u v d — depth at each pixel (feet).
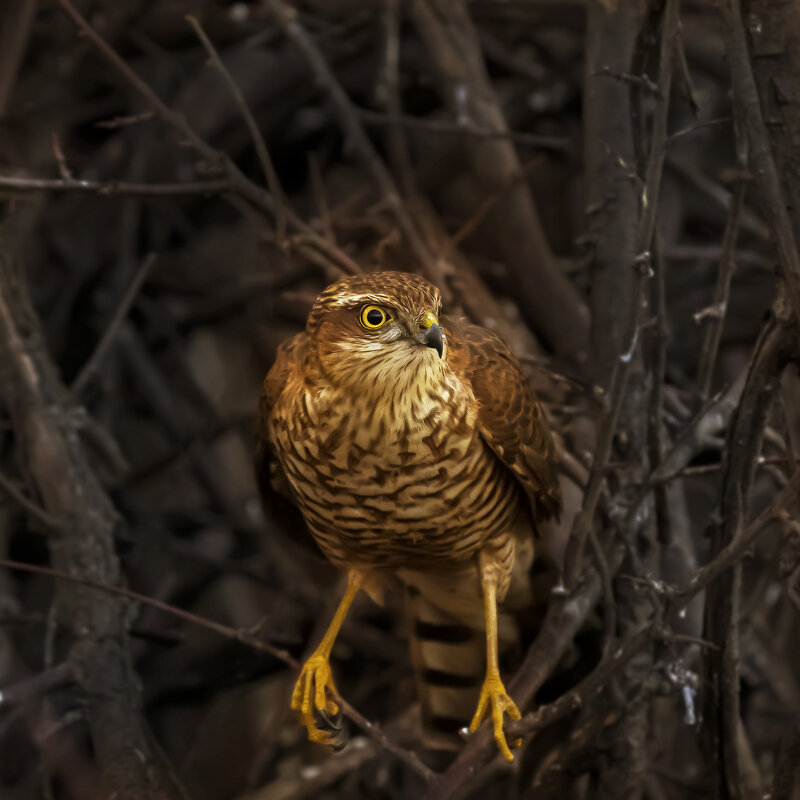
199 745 31.30
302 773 29.14
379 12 37.14
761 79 18.60
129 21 37.68
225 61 39.19
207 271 40.78
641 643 18.39
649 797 26.61
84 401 35.40
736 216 21.88
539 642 21.16
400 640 31.78
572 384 24.58
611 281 24.31
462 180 40.60
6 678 29.81
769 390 19.34
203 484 37.42
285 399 21.93
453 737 26.40
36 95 37.14
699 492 35.70
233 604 37.11
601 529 23.63
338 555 23.38
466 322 24.16
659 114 18.17
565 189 41.96
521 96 41.32
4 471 32.22
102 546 26.03
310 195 41.09
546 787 23.53
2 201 28.04
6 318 27.73
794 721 18.81
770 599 29.60
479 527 22.29
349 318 20.86
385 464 21.04
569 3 36.86
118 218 39.63
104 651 24.45
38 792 28.78
